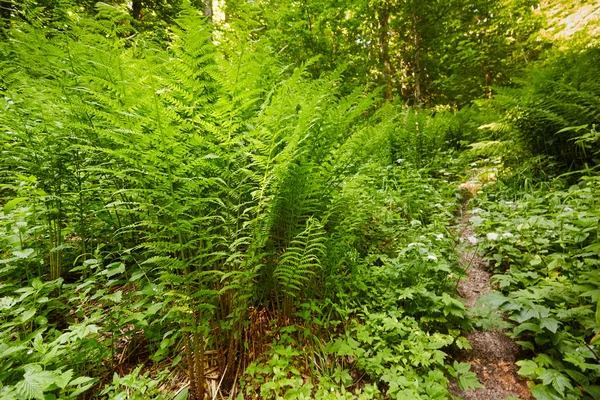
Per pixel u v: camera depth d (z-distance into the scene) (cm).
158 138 133
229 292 174
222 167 167
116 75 175
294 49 596
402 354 174
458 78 905
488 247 280
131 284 207
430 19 845
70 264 217
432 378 158
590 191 248
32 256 195
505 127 436
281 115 154
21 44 245
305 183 175
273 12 472
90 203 216
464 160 573
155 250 151
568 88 348
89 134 193
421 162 564
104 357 158
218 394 154
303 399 145
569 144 367
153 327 171
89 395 147
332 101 265
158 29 318
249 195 186
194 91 151
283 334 176
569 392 149
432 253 239
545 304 186
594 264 200
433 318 193
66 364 146
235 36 192
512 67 920
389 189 398
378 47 927
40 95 197
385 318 187
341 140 225
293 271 171
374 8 820
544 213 290
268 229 167
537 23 918
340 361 180
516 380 170
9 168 256
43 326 167
